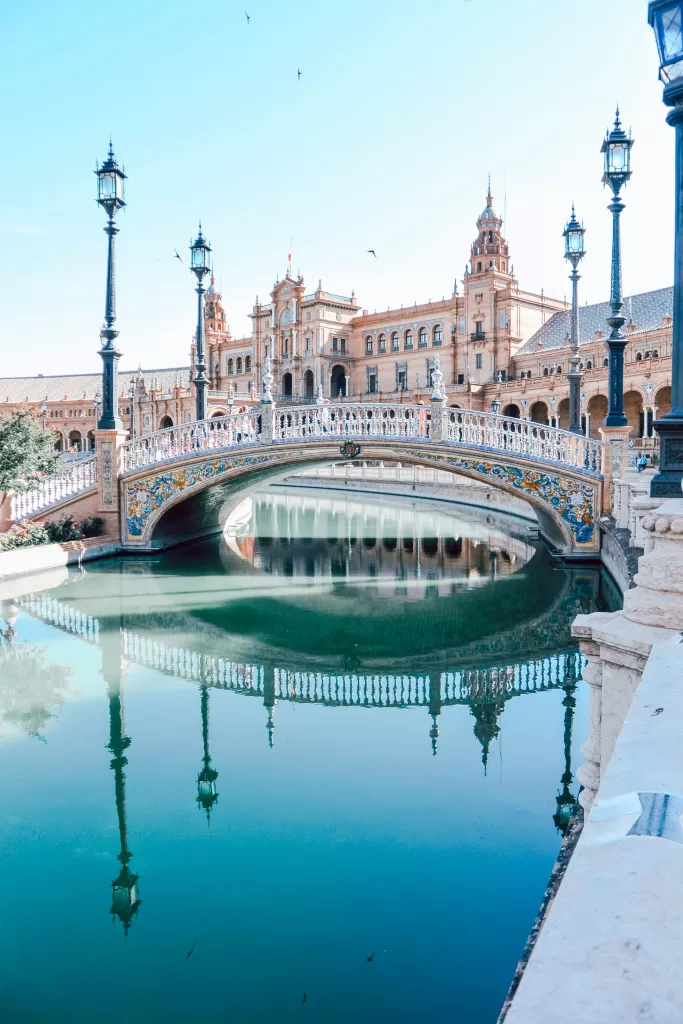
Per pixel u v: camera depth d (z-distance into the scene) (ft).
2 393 380.99
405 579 63.77
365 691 35.96
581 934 5.38
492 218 257.96
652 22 19.53
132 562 71.00
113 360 73.61
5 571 61.05
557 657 41.04
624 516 56.95
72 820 23.35
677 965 4.93
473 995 15.26
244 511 111.34
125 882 19.72
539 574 63.05
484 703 34.09
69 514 75.51
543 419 223.51
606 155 62.18
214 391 288.71
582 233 81.05
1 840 22.06
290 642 44.34
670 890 5.78
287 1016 14.60
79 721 32.09
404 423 70.08
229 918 18.12
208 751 28.73
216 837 22.11
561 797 24.49
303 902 18.60
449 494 142.00
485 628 47.11
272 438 70.85
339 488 183.62
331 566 71.05
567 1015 4.47
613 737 14.11
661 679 10.78
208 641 44.55
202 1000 15.19
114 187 69.41
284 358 313.32
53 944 17.16
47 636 45.32
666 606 13.83
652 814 6.93
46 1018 14.73
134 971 16.07
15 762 27.71
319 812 23.61
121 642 44.32
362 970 16.01
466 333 261.44
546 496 65.87
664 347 187.01
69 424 344.69
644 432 176.24
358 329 305.32
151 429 315.17
